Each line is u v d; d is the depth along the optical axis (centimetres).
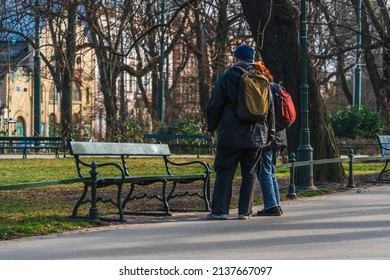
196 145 5638
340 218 1717
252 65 1638
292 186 2228
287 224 1606
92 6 3014
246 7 2617
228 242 1355
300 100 2623
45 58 3938
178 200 2139
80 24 3142
